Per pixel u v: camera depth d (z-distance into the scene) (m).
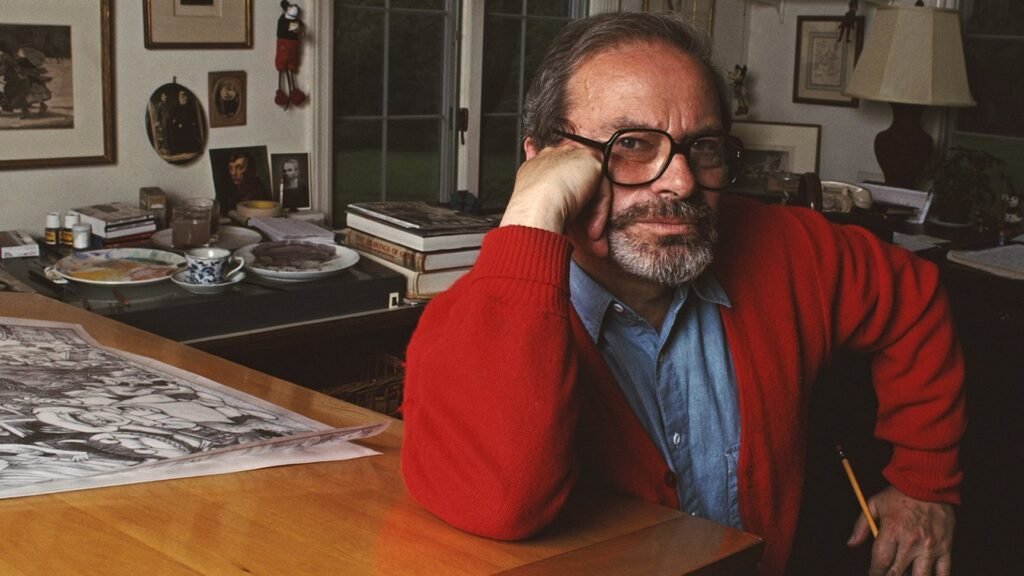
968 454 2.85
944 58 3.48
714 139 1.12
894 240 3.13
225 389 1.14
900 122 3.64
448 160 3.29
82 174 2.51
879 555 1.42
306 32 2.84
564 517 0.89
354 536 0.79
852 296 1.39
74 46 2.44
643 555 0.82
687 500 1.25
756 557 0.86
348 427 1.04
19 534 0.74
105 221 2.37
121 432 0.95
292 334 2.16
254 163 2.81
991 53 3.76
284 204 2.88
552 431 0.87
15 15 2.34
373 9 3.01
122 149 2.57
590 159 1.03
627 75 1.10
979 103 3.80
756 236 1.35
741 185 4.09
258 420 1.04
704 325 1.26
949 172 3.45
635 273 1.12
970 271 2.83
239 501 0.84
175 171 2.67
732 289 1.29
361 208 2.50
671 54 1.12
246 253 2.36
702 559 0.81
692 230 1.12
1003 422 2.83
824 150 4.08
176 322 2.02
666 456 1.23
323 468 0.94
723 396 1.25
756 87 4.20
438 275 2.37
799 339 1.32
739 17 4.15
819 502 2.02
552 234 0.95
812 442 1.98
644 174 1.10
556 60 1.17
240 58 2.73
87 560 0.71
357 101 3.04
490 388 0.88
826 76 4.03
